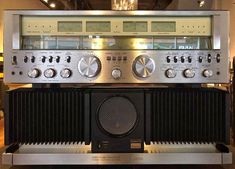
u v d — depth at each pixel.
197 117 0.87
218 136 0.87
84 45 0.87
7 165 0.97
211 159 0.88
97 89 0.85
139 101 0.85
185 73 0.85
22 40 0.87
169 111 0.87
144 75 0.85
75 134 0.87
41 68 0.85
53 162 0.87
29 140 0.86
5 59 0.85
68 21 0.87
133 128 0.85
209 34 0.87
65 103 0.87
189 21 0.87
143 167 0.98
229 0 3.45
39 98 0.87
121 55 0.85
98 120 0.85
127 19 0.87
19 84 0.91
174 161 0.87
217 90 0.87
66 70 0.85
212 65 0.85
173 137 0.87
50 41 0.88
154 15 0.87
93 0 3.22
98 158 0.86
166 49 0.85
